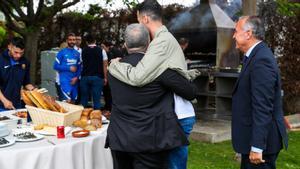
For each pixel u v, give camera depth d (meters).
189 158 4.96
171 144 2.55
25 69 4.23
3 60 4.11
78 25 11.16
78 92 7.32
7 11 8.77
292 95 7.80
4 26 9.56
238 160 4.80
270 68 2.51
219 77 6.94
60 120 3.09
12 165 2.57
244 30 2.63
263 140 2.51
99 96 7.35
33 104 3.25
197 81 7.23
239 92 2.68
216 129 6.05
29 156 2.62
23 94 3.30
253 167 2.68
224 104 7.05
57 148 2.71
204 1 7.50
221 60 7.03
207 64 7.29
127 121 2.60
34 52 8.98
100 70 7.28
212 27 7.01
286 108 7.90
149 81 2.51
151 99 2.55
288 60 7.80
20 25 9.84
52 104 3.19
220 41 7.00
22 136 2.87
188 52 7.56
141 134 2.55
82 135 2.94
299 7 6.45
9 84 4.11
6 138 2.83
